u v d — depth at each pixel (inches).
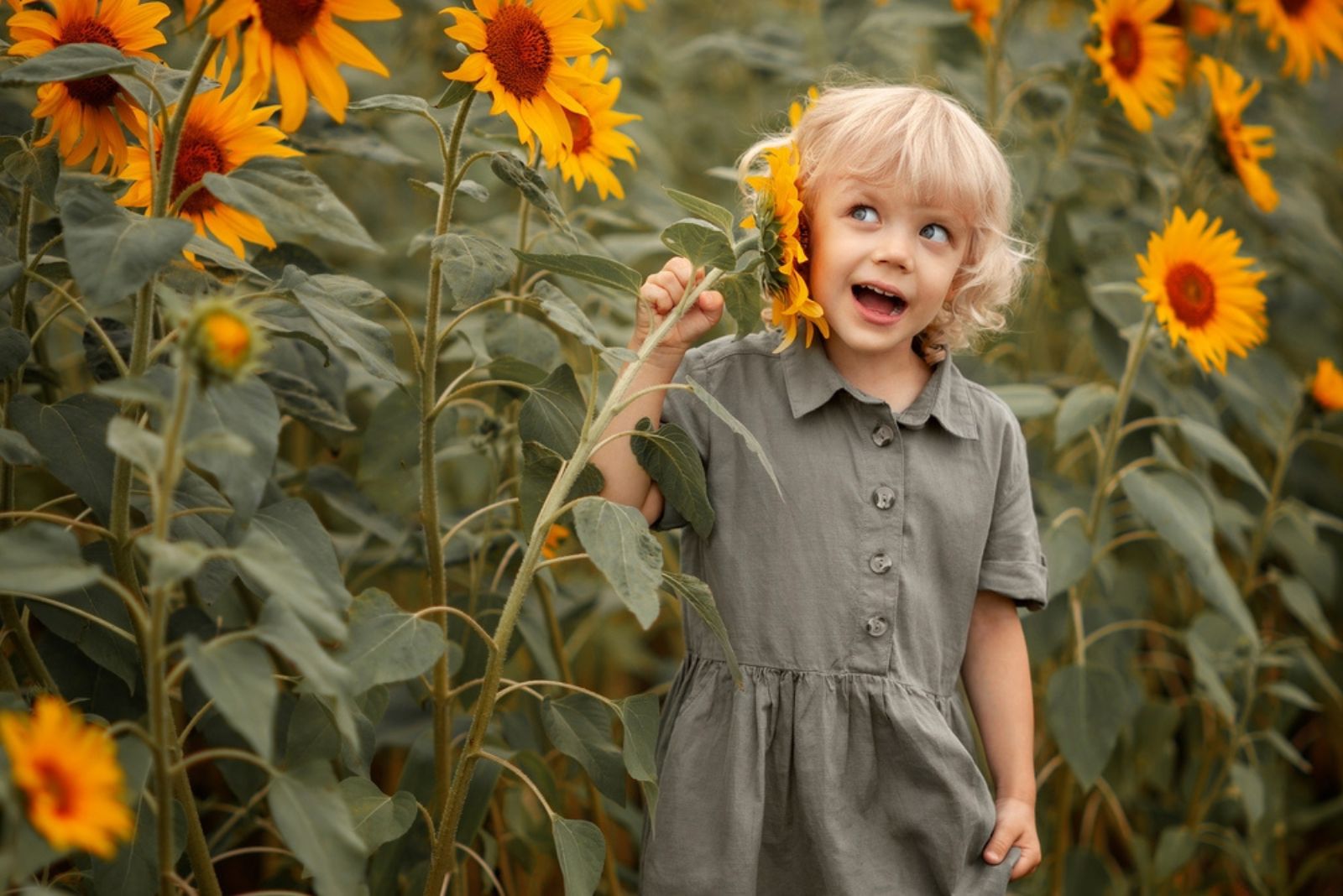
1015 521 62.3
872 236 55.6
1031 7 108.6
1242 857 85.0
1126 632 83.0
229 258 52.1
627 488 56.9
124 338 56.7
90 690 58.8
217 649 39.3
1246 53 113.6
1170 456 77.6
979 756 80.6
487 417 70.4
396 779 87.4
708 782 57.7
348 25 96.1
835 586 57.9
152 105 51.9
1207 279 73.7
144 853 49.9
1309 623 89.0
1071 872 81.7
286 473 72.5
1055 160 87.7
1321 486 109.3
